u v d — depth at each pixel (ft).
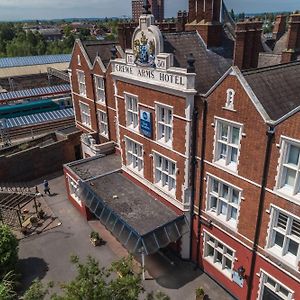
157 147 78.69
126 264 52.65
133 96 81.35
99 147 114.32
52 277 79.15
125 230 75.46
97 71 112.37
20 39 488.02
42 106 208.54
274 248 59.52
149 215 78.74
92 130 131.54
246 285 67.05
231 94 57.00
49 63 282.15
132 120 87.81
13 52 429.38
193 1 83.25
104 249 88.12
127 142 91.71
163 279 77.05
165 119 74.08
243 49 66.64
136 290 48.47
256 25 66.85
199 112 64.69
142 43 72.59
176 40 78.54
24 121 175.73
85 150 126.21
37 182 127.44
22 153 123.44
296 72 65.26
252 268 64.18
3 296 58.03
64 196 115.85
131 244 72.13
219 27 81.71
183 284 75.66
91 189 90.84
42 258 85.66
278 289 61.26
